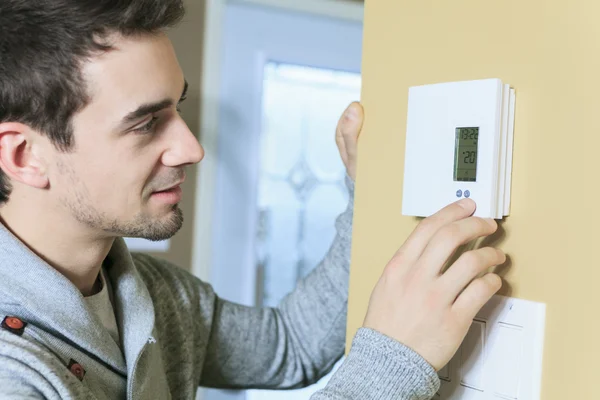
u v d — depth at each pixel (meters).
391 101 0.79
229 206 1.95
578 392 0.60
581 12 0.59
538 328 0.63
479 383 0.68
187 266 1.91
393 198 0.78
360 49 2.06
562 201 0.61
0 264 0.79
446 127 0.68
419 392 0.66
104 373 0.85
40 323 0.80
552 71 0.62
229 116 1.94
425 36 0.75
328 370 1.21
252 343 1.18
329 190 2.07
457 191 0.67
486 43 0.68
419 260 0.67
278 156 2.01
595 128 0.58
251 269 1.98
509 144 0.65
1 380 0.68
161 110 0.81
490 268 0.68
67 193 0.81
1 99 0.77
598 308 0.58
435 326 0.65
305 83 2.02
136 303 0.94
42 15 0.74
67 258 0.86
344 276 1.12
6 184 0.83
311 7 1.99
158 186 0.84
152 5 0.77
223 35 1.92
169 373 1.06
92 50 0.75
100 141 0.78
